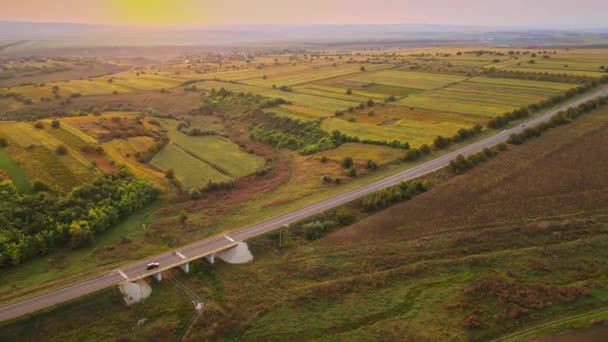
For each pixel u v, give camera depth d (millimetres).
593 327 68438
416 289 78188
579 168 120938
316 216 101750
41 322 69625
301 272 83625
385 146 148625
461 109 184500
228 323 71625
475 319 70500
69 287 76938
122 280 78750
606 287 75938
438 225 96625
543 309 72375
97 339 68500
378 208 105062
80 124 167500
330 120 181250
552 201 104500
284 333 70188
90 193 107062
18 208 95625
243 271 84938
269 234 94312
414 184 112438
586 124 158000
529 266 82188
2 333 66812
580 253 85000
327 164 139000
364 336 68938
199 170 140125
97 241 95250
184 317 73188
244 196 119188
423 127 164375
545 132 150875
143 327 71062
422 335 68062
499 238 90938
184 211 109188
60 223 94938
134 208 109125
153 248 92062
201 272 84562
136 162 141375
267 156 155000
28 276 82188
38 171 116438
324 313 73688
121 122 178375
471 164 124312
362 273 83062
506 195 107562
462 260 84250
